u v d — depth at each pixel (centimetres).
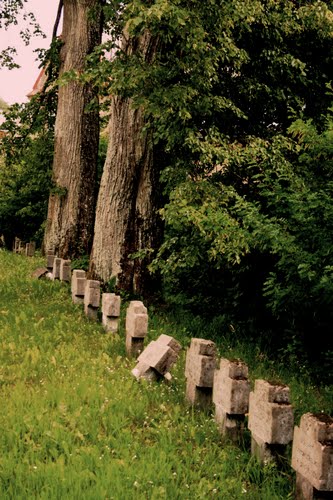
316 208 817
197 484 502
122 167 1408
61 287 1434
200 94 1205
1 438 547
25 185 2962
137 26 1134
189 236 1232
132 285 1417
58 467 495
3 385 712
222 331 1191
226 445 596
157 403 696
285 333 1078
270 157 1186
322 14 1261
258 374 939
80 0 1980
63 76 1226
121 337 1023
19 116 2342
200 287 1307
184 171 1245
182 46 1159
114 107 1414
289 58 1283
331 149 884
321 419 459
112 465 505
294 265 844
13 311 1140
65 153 2016
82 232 2022
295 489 491
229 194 1166
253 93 1316
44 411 616
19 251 2922
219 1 1117
